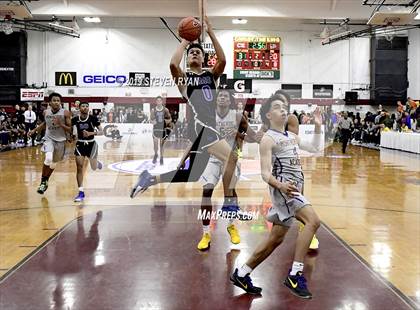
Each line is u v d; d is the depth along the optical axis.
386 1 12.48
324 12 13.47
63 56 15.54
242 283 2.35
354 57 16.98
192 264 2.81
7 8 10.95
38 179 6.71
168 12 13.06
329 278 2.58
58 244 3.24
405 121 12.77
